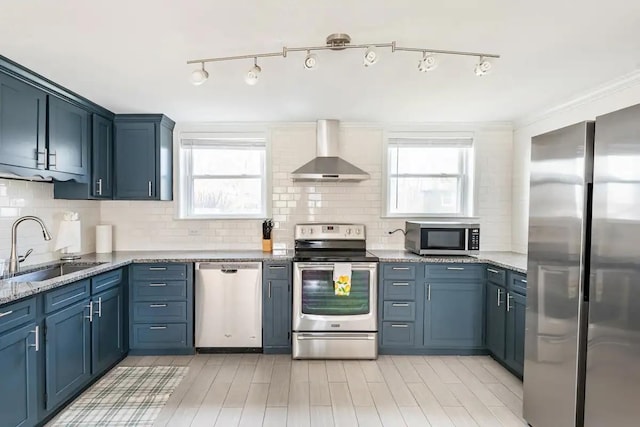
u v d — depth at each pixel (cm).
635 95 263
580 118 315
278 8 172
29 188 295
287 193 409
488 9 174
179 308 344
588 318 179
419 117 384
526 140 389
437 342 347
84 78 266
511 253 395
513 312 299
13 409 198
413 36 202
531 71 254
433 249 357
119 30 193
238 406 254
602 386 170
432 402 262
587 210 181
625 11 175
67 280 240
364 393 274
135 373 305
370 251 396
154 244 405
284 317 347
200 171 416
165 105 338
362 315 339
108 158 360
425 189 418
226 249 408
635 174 153
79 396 265
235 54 223
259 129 409
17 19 181
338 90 296
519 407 256
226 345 348
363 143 410
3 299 188
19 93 245
